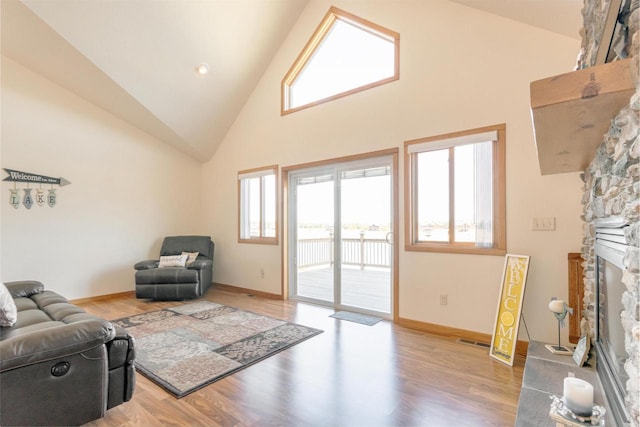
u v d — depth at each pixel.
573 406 1.35
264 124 5.02
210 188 5.95
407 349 2.86
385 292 3.86
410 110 3.51
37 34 3.51
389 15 3.68
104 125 4.81
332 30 4.40
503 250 2.92
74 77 4.14
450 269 3.21
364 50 4.05
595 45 1.32
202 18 3.95
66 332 1.69
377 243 3.90
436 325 3.29
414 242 3.53
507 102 2.92
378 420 1.85
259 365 2.55
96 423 1.82
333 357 2.69
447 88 3.25
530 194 2.80
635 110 0.88
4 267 3.96
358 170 4.06
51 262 4.30
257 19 4.31
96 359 1.78
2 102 3.97
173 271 4.59
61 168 4.41
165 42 3.96
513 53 2.89
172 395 2.12
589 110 1.04
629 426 1.08
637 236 0.90
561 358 2.09
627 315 1.03
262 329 3.38
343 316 3.84
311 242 4.58
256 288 5.12
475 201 3.09
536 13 2.48
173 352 2.79
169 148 5.61
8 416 1.53
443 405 2.00
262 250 5.04
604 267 1.63
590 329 2.17
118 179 4.96
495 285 2.96
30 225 4.15
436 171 3.40
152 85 4.30
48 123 4.30
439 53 3.31
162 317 3.81
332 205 4.33
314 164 4.38
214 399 2.07
